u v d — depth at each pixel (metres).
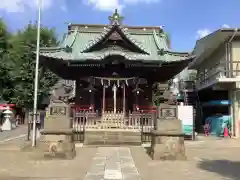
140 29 24.45
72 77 23.17
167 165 10.86
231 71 22.80
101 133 17.89
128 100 22.80
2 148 15.17
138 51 21.64
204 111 29.78
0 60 32.50
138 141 17.67
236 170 9.92
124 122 19.28
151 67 21.48
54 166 10.46
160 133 12.12
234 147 16.38
